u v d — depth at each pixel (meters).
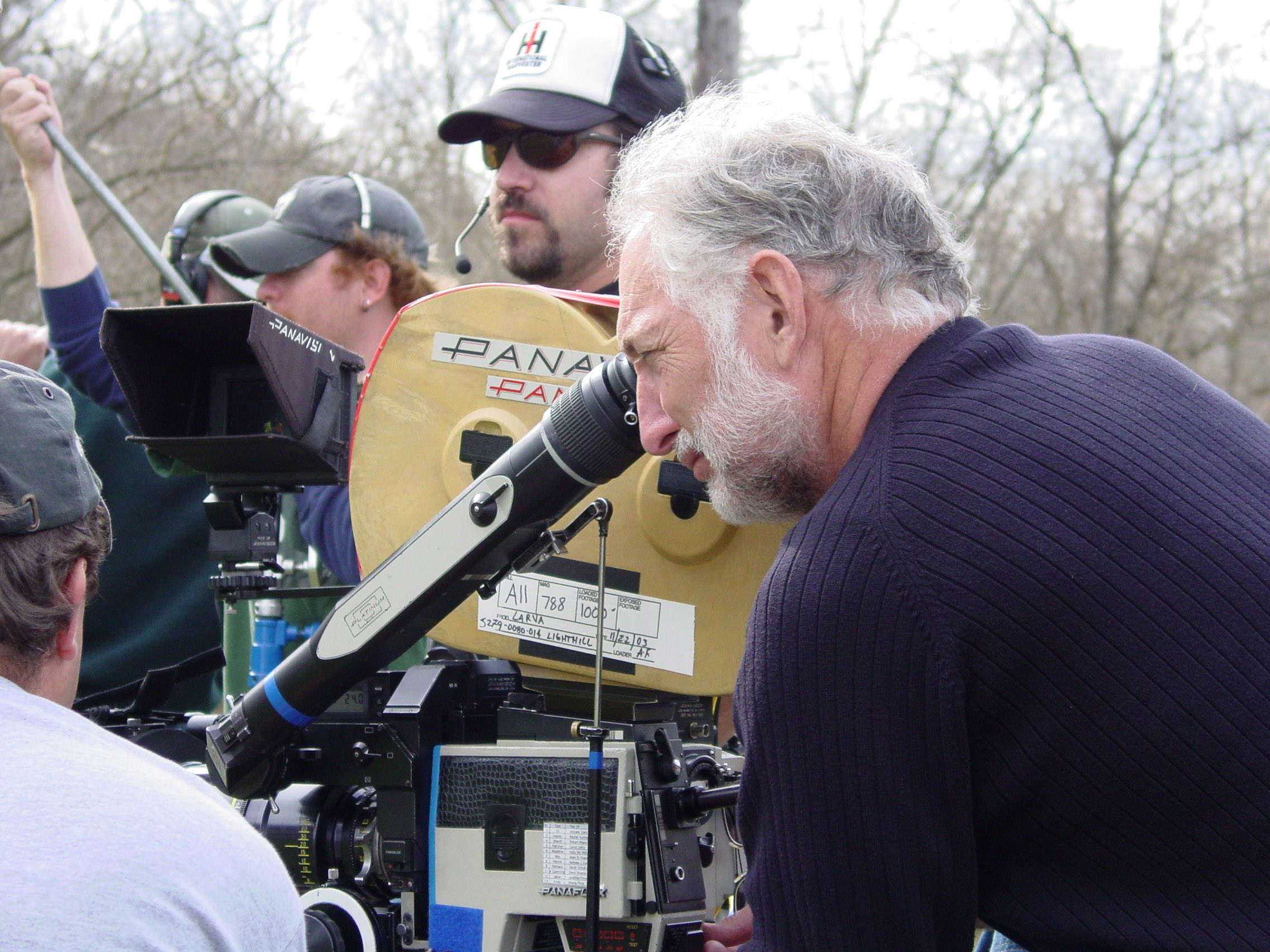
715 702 2.17
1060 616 1.32
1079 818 1.34
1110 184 12.93
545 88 2.40
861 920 1.34
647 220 1.58
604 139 2.41
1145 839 1.33
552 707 2.08
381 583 1.80
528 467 1.71
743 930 1.85
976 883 1.38
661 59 2.51
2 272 11.77
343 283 3.30
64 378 3.63
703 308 1.52
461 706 1.90
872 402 1.51
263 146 12.73
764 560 2.00
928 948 1.35
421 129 13.11
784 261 1.48
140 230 3.30
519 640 1.96
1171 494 1.37
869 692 1.34
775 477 1.57
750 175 1.52
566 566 1.97
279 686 1.86
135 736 2.14
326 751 1.93
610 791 1.73
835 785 1.34
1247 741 1.31
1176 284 13.76
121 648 3.36
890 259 1.50
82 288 3.37
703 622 1.99
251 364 2.00
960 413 1.42
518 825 1.78
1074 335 1.61
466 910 1.81
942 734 1.33
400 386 2.00
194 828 1.16
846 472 1.43
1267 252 14.01
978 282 14.27
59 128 3.38
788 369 1.51
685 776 1.79
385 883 1.95
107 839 1.10
